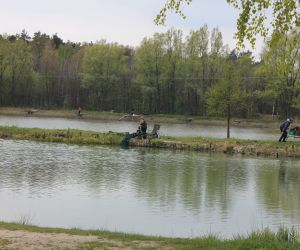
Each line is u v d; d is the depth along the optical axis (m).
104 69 108.12
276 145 39.62
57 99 117.94
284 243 11.96
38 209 19.02
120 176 26.94
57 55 126.00
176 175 27.88
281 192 23.84
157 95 106.88
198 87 101.81
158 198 21.64
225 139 42.31
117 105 110.38
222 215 18.98
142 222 17.59
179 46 103.56
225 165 32.44
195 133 60.09
